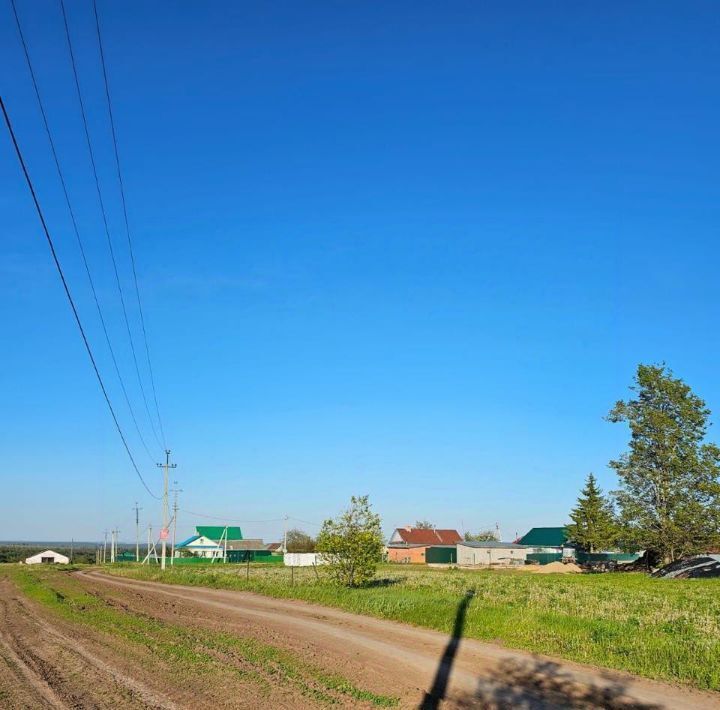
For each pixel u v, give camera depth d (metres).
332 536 38.72
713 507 70.81
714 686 14.64
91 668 16.59
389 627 24.66
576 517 98.19
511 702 13.59
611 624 21.73
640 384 76.31
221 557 119.19
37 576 62.88
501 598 31.69
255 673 15.75
